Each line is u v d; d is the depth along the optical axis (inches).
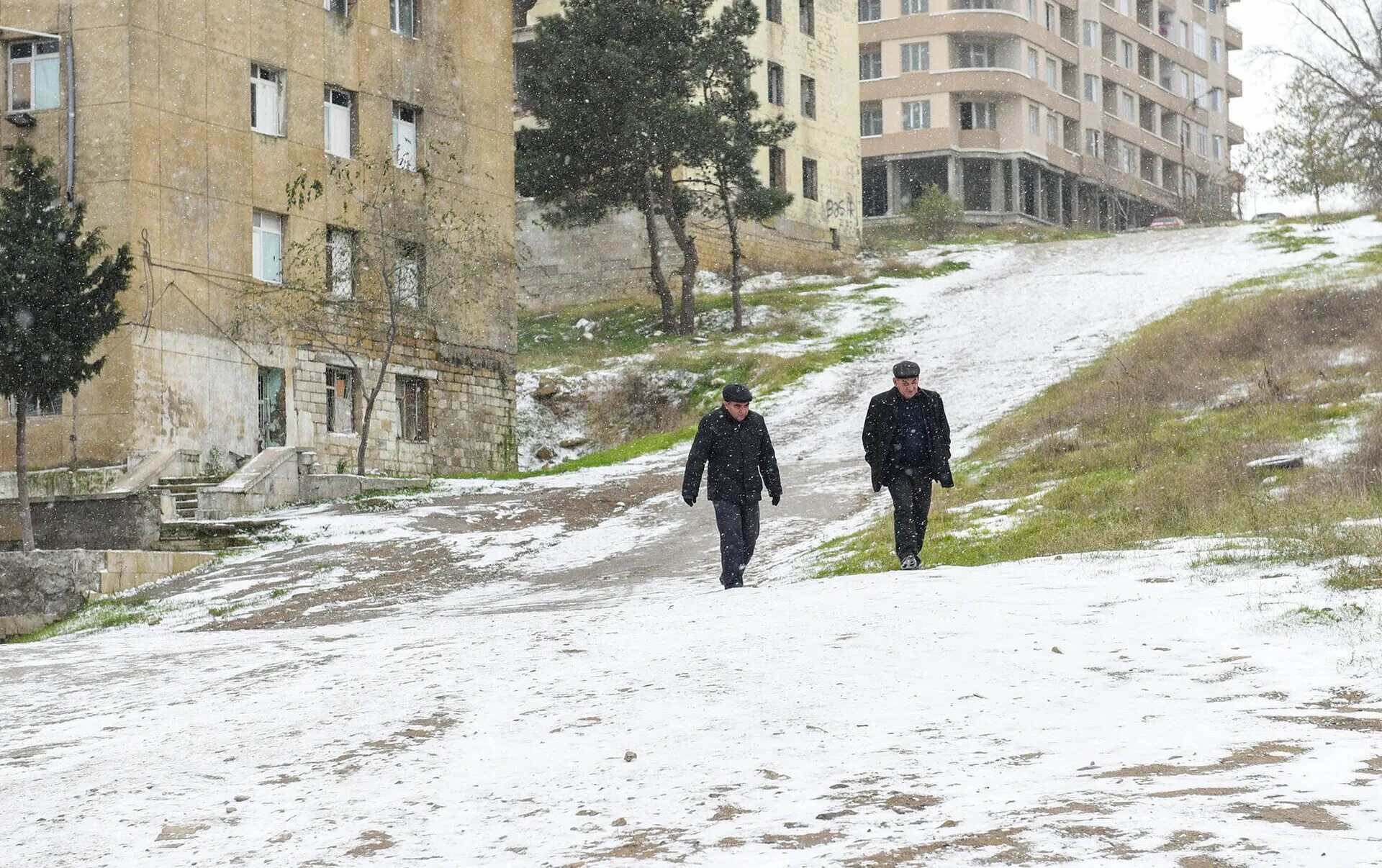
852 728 259.0
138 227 1166.3
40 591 879.7
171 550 1015.6
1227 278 1720.0
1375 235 1919.3
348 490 1158.3
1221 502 631.2
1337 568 395.9
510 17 1537.9
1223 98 4217.5
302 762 277.3
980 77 3189.0
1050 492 746.2
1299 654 295.7
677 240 1893.5
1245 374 1048.2
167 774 278.8
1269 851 161.5
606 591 671.8
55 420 1154.0
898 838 183.3
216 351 1219.2
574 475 1236.5
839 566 629.0
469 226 1423.5
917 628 365.4
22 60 1198.9
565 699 314.8
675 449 1334.9
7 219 967.6
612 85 1785.2
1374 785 190.5
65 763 305.0
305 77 1316.4
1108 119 3575.3
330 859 201.5
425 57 1437.0
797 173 2369.6
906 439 535.5
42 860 218.2
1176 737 231.8
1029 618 370.0
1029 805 193.6
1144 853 165.3
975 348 1560.0
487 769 254.5
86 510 1099.9
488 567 836.6
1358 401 868.6
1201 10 4101.9
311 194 1306.6
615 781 235.5
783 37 2346.2
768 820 199.9
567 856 190.7
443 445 1433.3
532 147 1835.6
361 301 1343.5
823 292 2037.4
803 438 1266.0
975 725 253.3
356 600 759.7
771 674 318.3
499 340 1503.4
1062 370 1323.8
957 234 2881.4
